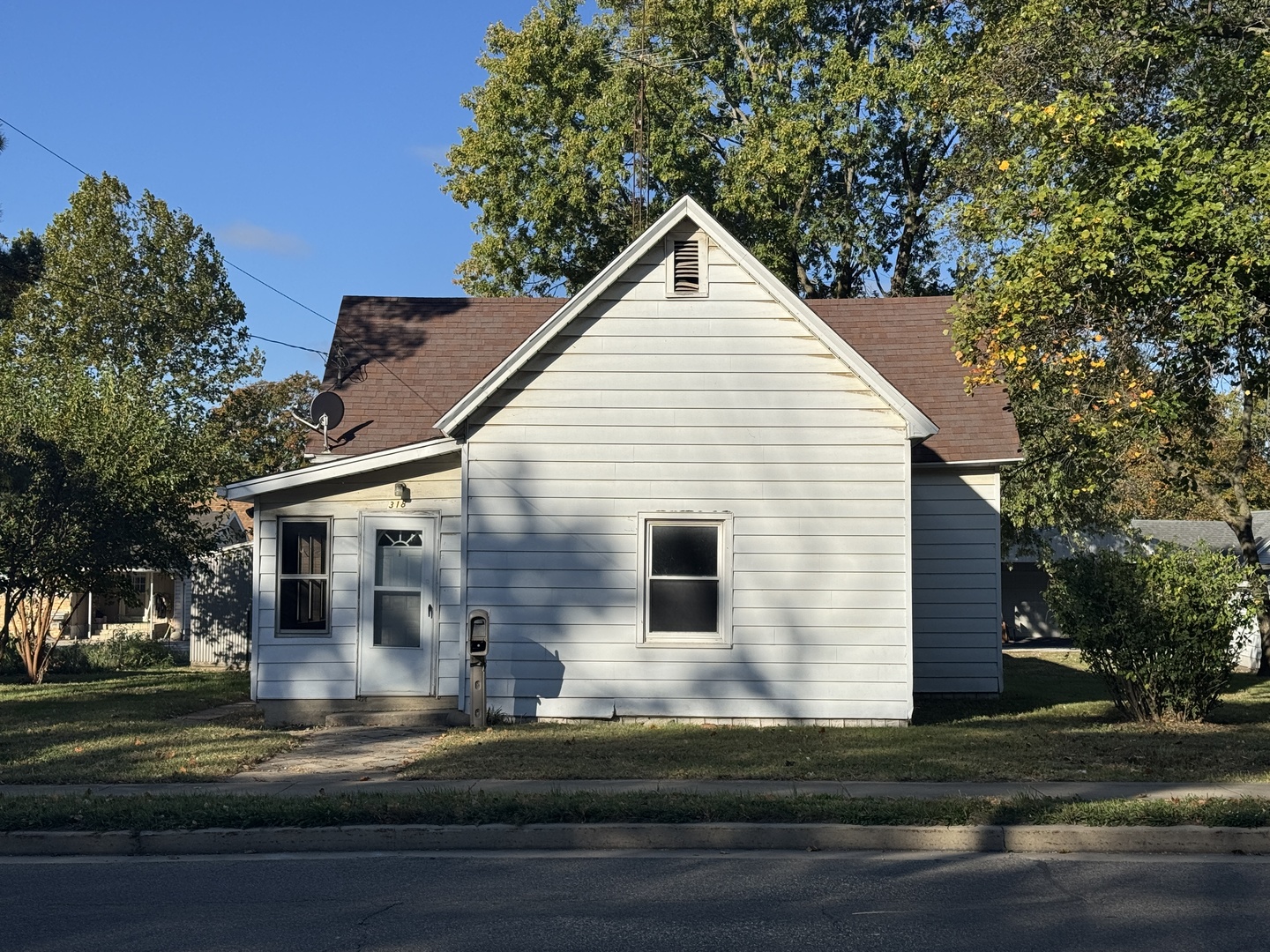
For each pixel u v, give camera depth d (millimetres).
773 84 33219
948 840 9414
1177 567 15664
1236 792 10719
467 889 8188
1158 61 19047
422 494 16562
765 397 15938
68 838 9445
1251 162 14344
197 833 9461
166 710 17234
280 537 16516
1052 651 36281
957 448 18875
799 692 15719
